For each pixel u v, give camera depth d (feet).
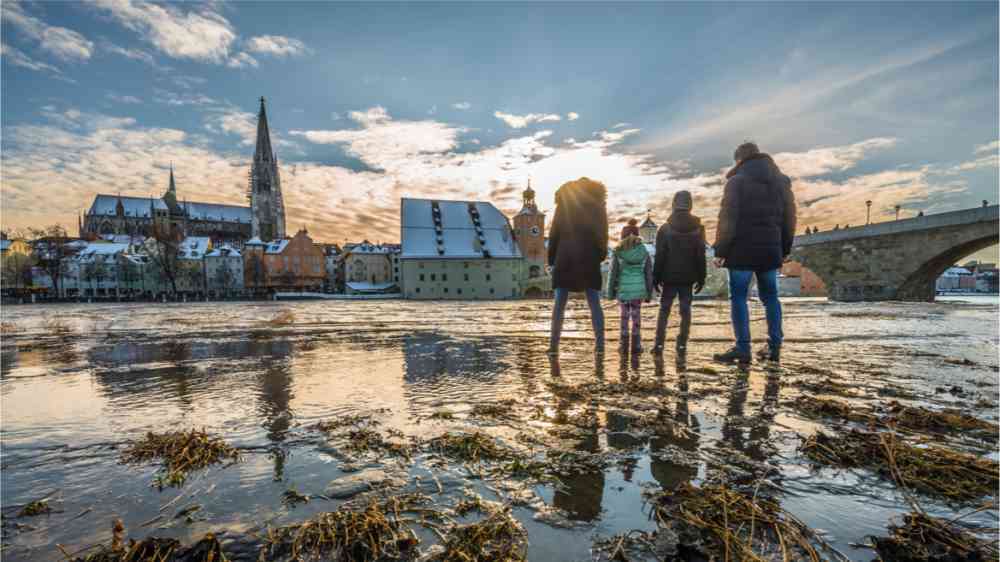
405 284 228.43
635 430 5.88
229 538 3.30
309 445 5.35
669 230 14.21
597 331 13.97
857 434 5.52
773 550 3.14
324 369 10.94
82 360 12.74
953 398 7.85
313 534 3.35
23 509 3.74
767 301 13.14
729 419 6.41
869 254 98.68
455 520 3.59
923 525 3.45
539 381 9.36
